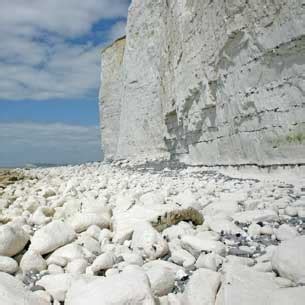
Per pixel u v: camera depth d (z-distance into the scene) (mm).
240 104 10688
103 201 7699
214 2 12109
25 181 18984
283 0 8406
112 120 36281
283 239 4043
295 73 8305
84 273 3391
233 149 11602
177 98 17125
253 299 2404
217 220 4750
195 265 3352
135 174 15977
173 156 20625
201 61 13719
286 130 8672
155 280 2873
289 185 7543
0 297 2414
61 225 4281
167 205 5098
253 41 9750
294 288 2352
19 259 3924
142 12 26922
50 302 2783
